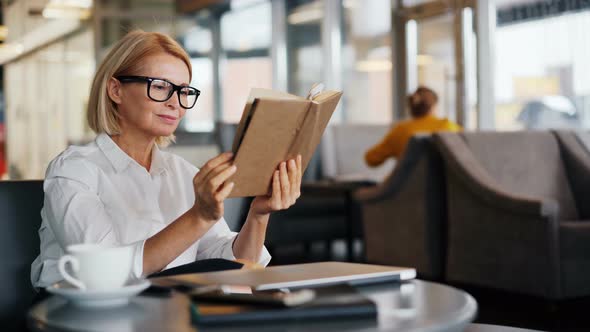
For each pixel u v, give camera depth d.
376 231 4.46
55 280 1.39
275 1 8.69
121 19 9.48
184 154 7.20
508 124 6.46
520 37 6.33
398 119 7.60
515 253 3.53
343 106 8.24
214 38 9.66
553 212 3.35
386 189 4.29
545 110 6.19
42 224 1.47
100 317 0.88
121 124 1.54
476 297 3.75
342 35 8.22
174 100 1.49
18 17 9.90
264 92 1.14
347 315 0.86
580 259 3.41
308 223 5.11
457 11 6.71
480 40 6.48
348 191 4.70
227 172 1.14
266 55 8.98
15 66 10.09
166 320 0.86
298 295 0.87
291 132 1.17
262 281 1.03
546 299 3.39
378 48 7.79
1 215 1.51
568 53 6.00
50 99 10.06
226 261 1.34
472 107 6.62
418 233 4.14
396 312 0.89
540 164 4.01
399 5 7.50
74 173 1.43
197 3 9.27
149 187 1.54
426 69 7.24
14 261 1.51
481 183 3.64
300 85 8.68
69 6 9.73
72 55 9.89
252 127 1.11
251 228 1.49
